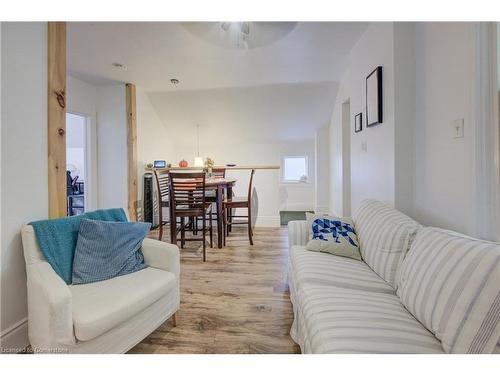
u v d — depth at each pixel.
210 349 1.58
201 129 5.75
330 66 3.64
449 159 1.71
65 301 1.19
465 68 1.55
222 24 2.54
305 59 3.40
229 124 5.59
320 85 4.33
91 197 4.25
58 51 1.88
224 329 1.78
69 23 2.48
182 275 2.64
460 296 0.99
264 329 1.77
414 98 2.11
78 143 5.36
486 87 1.43
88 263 1.62
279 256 3.18
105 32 2.67
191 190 3.25
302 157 6.48
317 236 2.06
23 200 1.64
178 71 3.74
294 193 6.48
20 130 1.62
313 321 1.20
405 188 2.15
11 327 1.55
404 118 2.12
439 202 1.83
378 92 2.40
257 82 4.18
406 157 2.13
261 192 4.67
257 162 6.42
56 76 1.87
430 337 1.06
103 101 4.29
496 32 1.41
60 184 1.90
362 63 2.87
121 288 1.51
